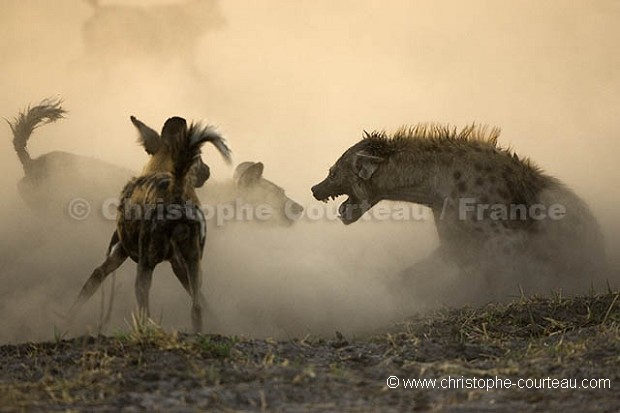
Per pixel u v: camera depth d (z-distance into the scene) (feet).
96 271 118.93
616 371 93.20
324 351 101.40
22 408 83.82
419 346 103.65
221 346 97.45
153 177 112.78
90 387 89.35
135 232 112.37
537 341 106.32
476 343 107.65
